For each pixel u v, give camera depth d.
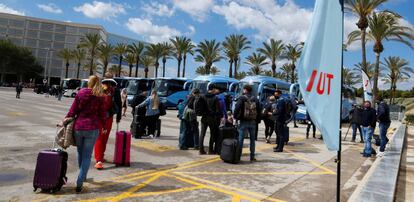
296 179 6.72
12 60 87.12
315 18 4.23
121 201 4.88
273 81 28.25
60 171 5.08
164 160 7.86
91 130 5.07
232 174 6.84
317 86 4.17
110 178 6.05
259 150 10.10
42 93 54.72
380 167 7.61
